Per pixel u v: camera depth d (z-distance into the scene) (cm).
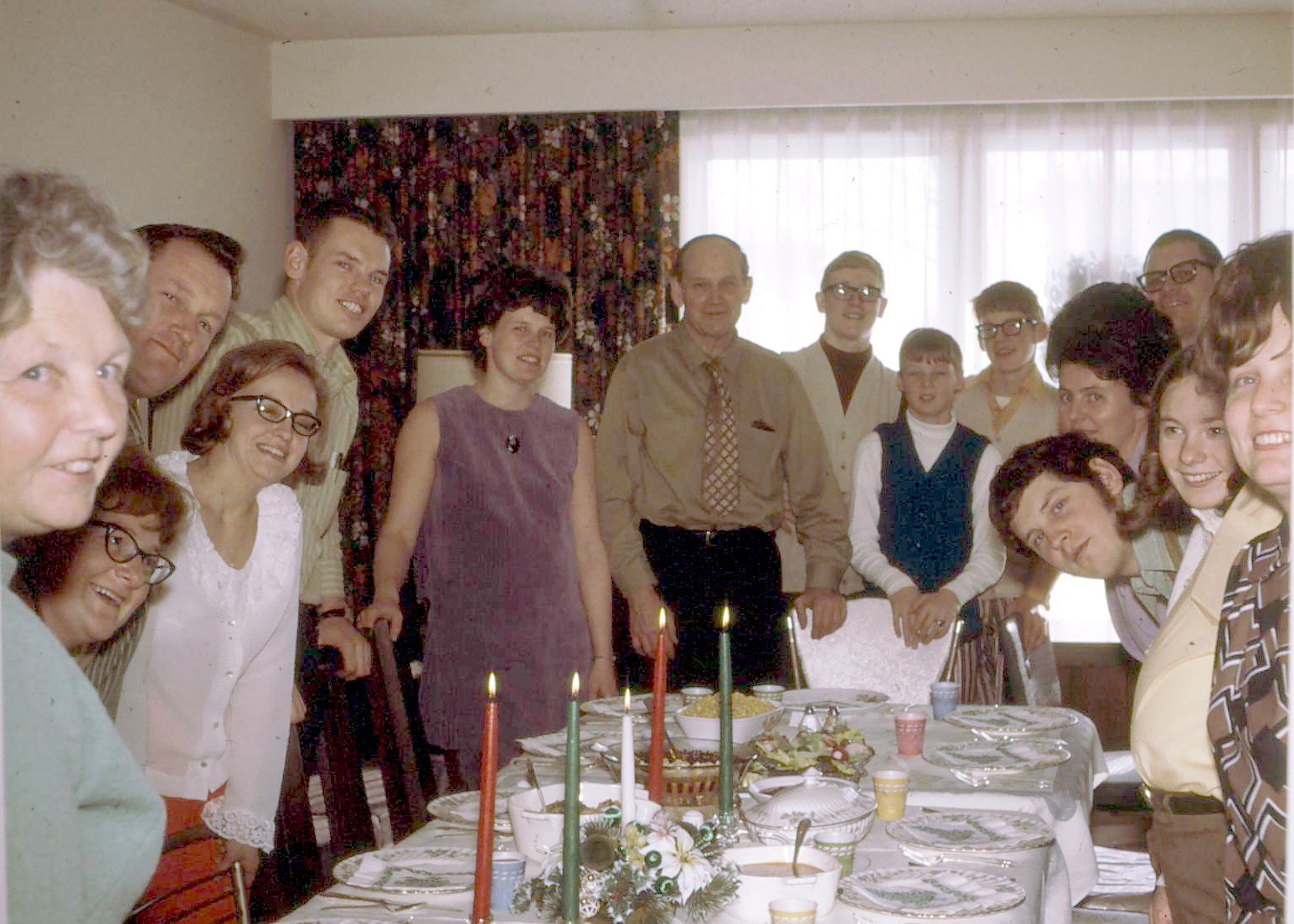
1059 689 391
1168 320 294
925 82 524
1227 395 131
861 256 459
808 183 547
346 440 320
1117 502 236
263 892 203
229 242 267
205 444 210
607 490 376
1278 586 129
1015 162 537
